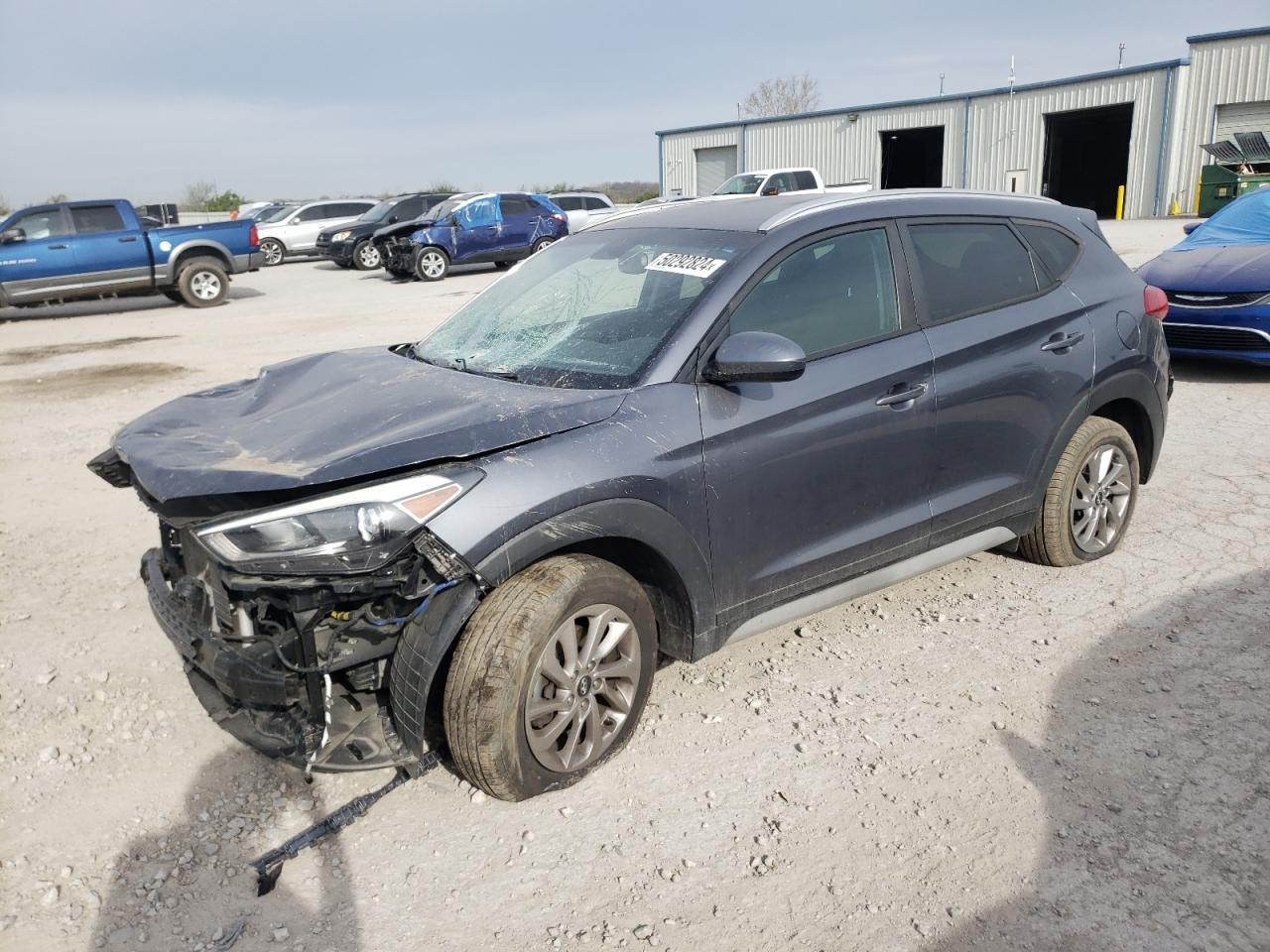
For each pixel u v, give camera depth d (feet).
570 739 9.52
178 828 9.34
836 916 8.07
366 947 7.86
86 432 25.30
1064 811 9.24
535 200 70.90
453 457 8.77
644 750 10.39
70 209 53.01
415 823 9.34
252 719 9.45
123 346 41.32
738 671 11.95
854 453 11.18
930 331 12.00
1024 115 108.27
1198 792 9.41
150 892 8.51
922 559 12.46
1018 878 8.41
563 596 9.05
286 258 91.50
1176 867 8.46
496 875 8.64
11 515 18.48
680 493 9.72
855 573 11.72
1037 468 13.43
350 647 8.87
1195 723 10.55
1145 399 14.71
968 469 12.56
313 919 8.17
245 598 8.93
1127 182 102.37
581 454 9.16
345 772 9.14
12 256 51.31
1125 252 55.77
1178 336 25.53
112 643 13.01
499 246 69.00
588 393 9.89
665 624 10.59
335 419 9.81
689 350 10.16
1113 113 105.50
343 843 9.07
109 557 16.16
